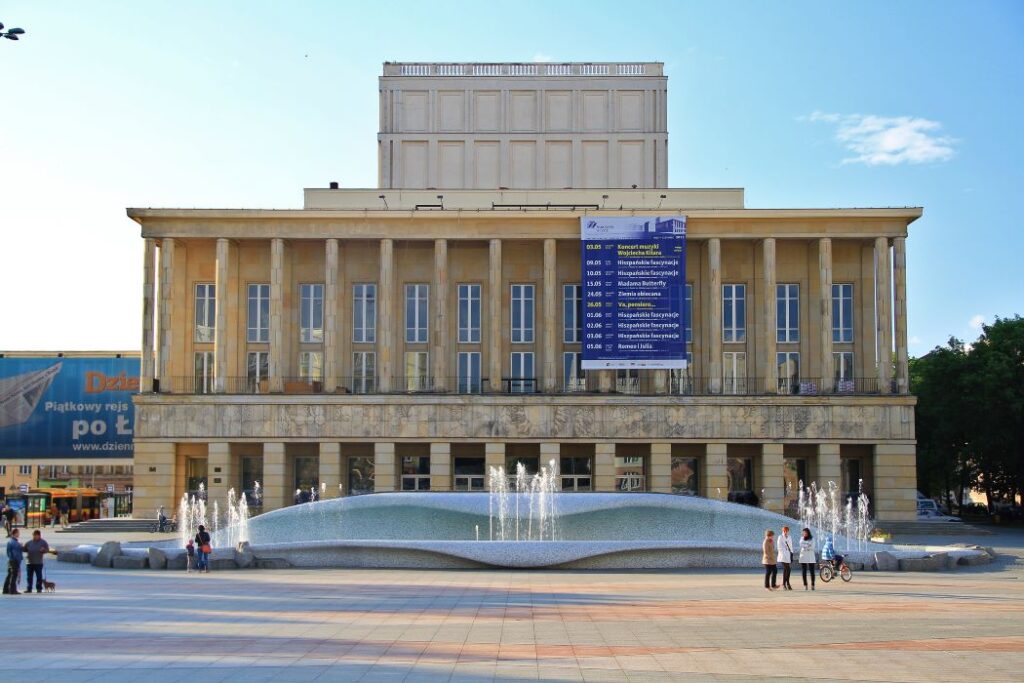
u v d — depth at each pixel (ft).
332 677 66.03
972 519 363.76
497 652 76.02
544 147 307.99
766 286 278.05
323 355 282.97
